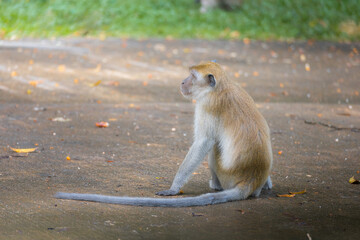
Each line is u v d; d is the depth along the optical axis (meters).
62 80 18.14
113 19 32.94
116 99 16.12
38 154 10.16
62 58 22.25
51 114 13.66
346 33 34.59
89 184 8.60
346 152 11.20
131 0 36.19
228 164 7.97
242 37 31.92
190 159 8.05
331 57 26.59
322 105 16.42
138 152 10.63
